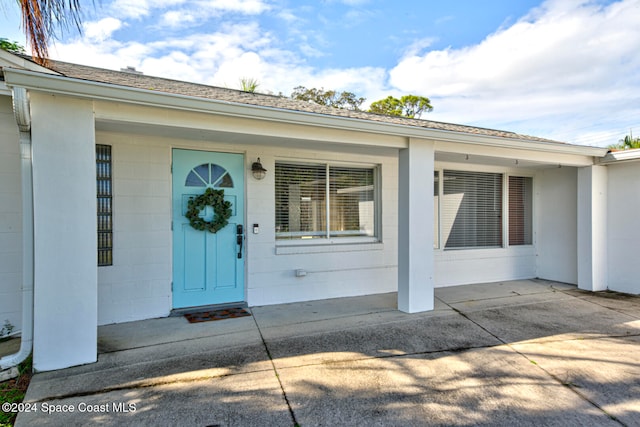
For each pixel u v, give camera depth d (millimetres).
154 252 4395
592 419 2342
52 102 2863
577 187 6309
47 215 2869
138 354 3258
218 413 2348
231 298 4887
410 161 4484
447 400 2549
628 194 5785
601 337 3807
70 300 2953
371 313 4590
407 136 4387
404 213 4602
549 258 6930
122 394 2568
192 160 4625
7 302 3752
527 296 5555
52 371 2895
